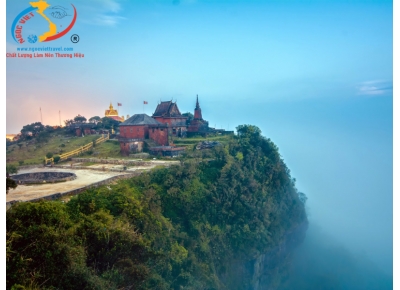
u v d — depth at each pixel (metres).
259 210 53.88
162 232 36.84
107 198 32.69
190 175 47.38
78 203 29.42
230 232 49.06
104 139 76.06
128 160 57.38
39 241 21.59
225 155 54.53
